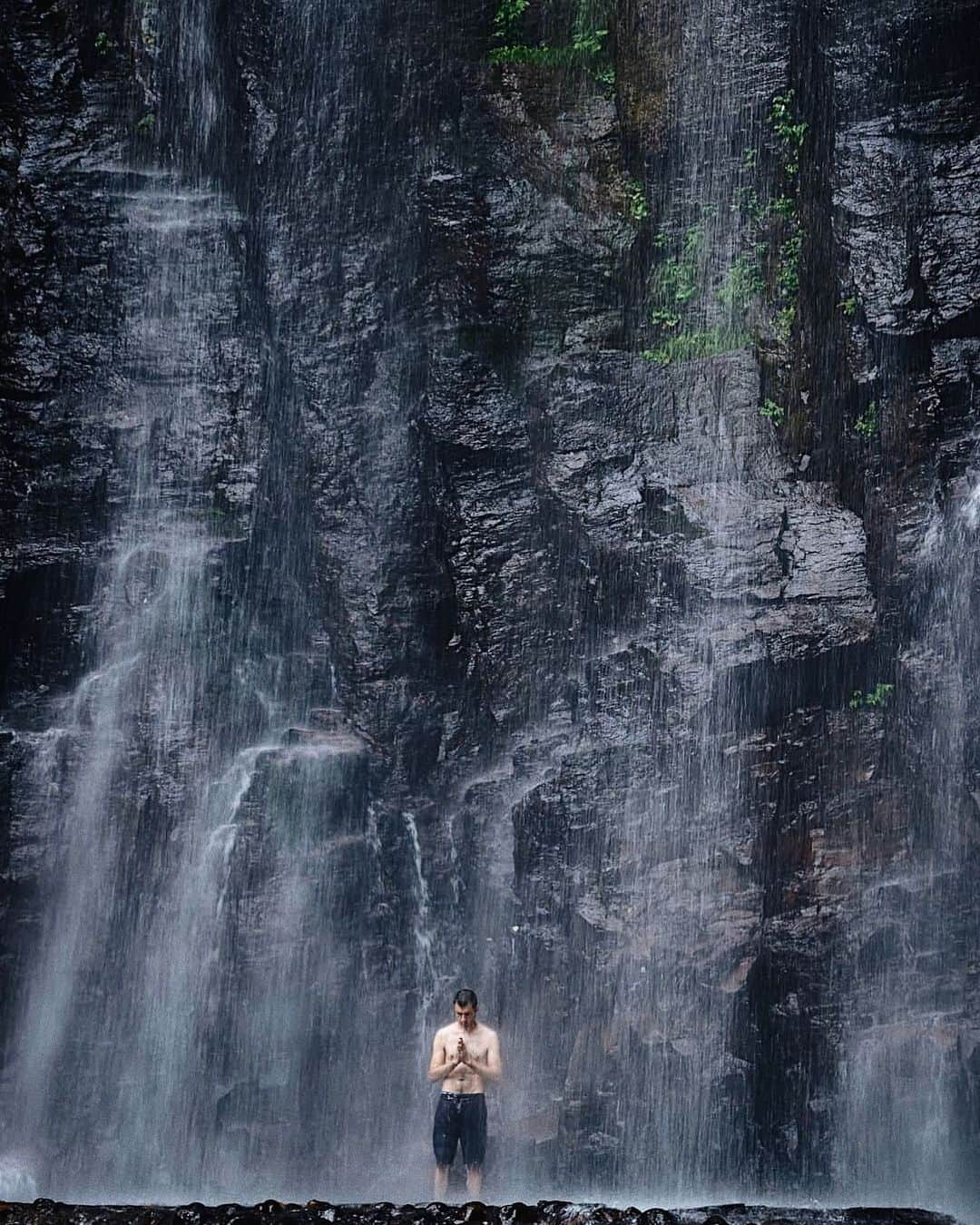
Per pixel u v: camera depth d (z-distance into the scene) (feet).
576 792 51.75
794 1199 48.39
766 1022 49.49
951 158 56.24
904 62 56.90
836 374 55.57
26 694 54.39
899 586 53.78
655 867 50.52
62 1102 49.62
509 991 51.29
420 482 56.59
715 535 53.26
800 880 50.39
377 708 54.39
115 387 57.47
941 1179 48.91
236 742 54.80
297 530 57.36
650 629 53.57
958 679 52.16
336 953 51.01
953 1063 49.32
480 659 54.95
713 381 55.88
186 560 56.49
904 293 55.47
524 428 56.49
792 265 56.75
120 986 50.57
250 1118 49.75
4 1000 50.19
